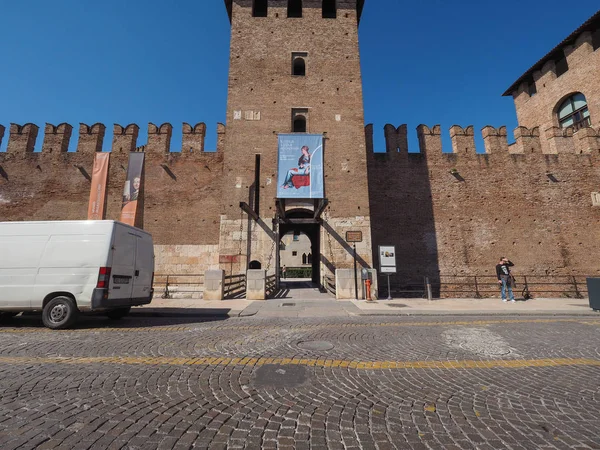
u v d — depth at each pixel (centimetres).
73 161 2083
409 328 795
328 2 2402
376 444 266
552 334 728
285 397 366
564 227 2080
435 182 2119
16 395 363
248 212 1672
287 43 2134
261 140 1956
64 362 494
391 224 2042
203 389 387
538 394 377
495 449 257
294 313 1030
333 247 1825
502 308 1177
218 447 259
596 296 1105
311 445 263
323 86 2069
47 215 2011
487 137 2203
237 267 1788
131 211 1983
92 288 782
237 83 2039
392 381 420
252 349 580
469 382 418
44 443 260
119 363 489
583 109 2464
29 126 2131
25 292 786
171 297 1486
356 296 1427
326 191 1894
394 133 2172
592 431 287
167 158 2105
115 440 267
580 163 2184
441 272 2003
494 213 2089
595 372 460
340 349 582
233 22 2161
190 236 2006
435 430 290
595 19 2288
